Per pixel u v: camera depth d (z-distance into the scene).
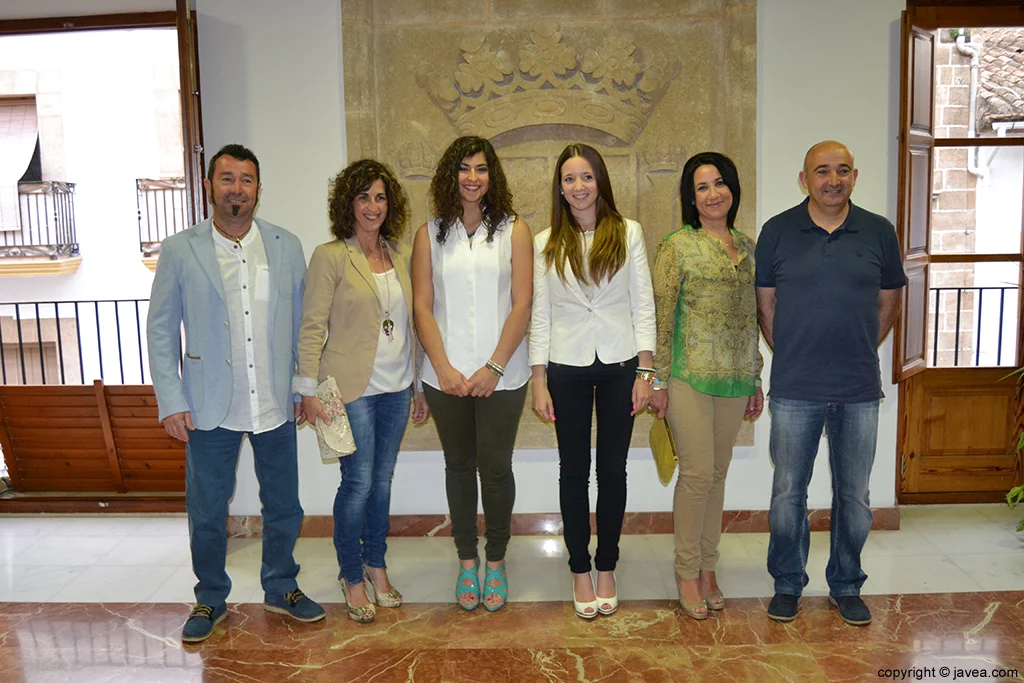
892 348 3.35
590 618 2.60
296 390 2.45
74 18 3.38
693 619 2.60
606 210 2.51
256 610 2.74
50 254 6.64
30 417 3.82
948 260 3.48
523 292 2.50
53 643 2.52
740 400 2.56
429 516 3.42
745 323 2.51
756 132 3.20
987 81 4.29
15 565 3.18
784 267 2.47
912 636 2.46
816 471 3.39
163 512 3.78
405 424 2.63
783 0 3.16
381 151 3.31
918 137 3.19
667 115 3.26
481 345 2.50
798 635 2.48
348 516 2.55
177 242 2.43
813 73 3.19
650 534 3.41
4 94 6.64
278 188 3.30
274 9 3.21
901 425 3.55
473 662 2.35
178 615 2.71
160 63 6.63
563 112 3.24
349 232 2.48
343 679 2.27
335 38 3.22
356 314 2.45
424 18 3.23
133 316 6.84
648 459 3.40
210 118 3.27
